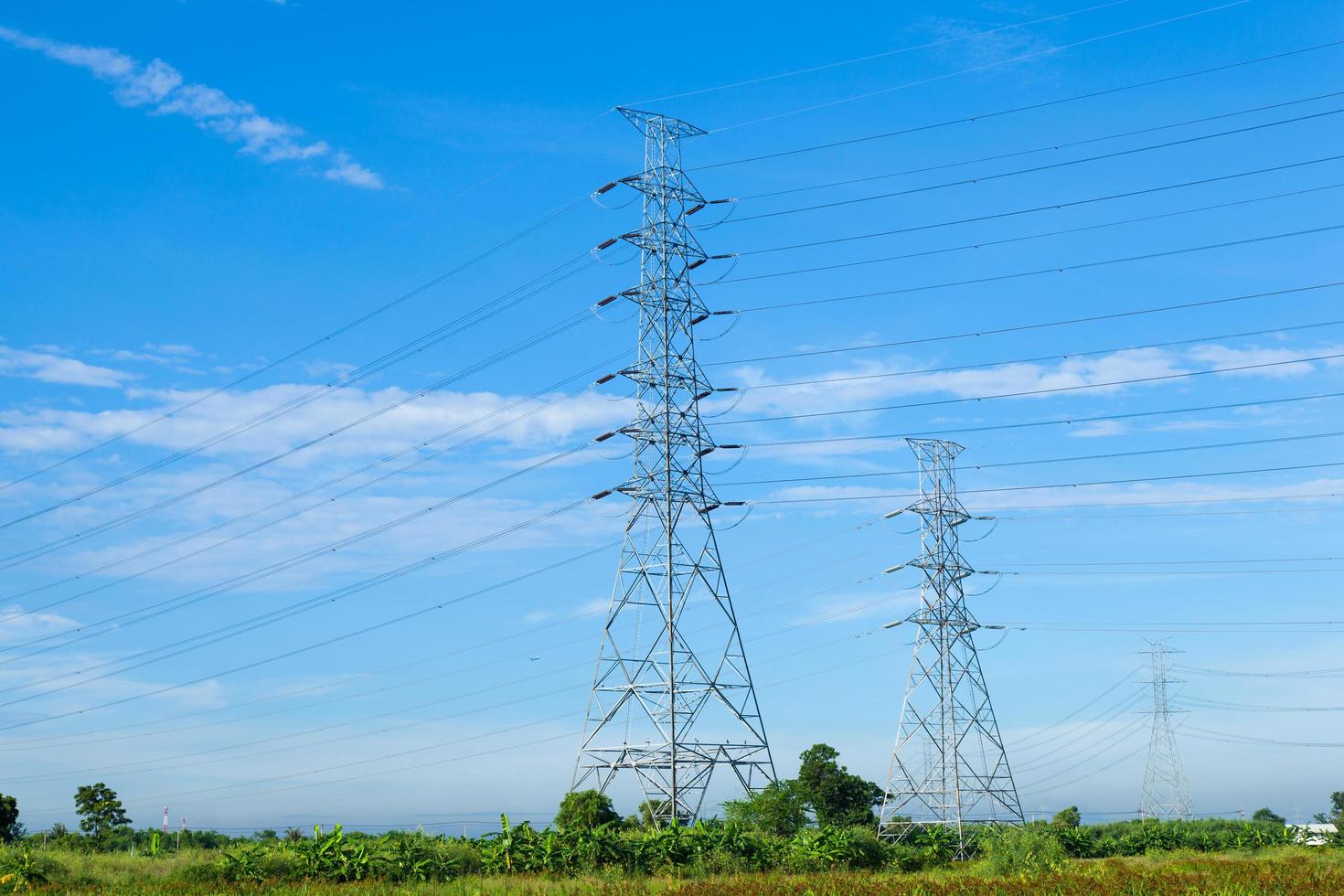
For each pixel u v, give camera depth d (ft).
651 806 210.38
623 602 223.51
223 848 199.72
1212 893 130.11
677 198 240.32
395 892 143.02
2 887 152.76
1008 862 195.21
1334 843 296.51
